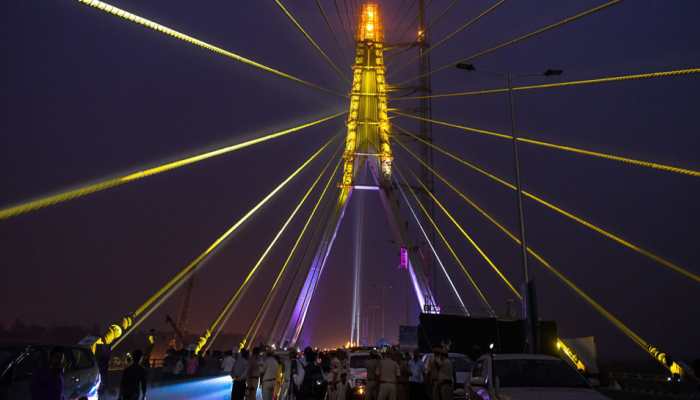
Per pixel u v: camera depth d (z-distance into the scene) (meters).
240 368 18.00
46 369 9.20
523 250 24.05
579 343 23.48
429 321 25.12
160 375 18.91
